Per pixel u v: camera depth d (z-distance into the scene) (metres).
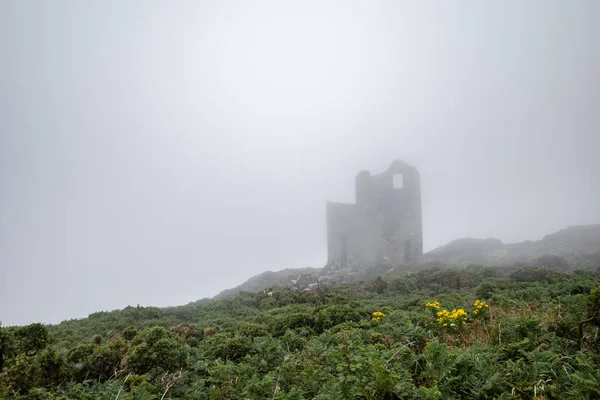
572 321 8.04
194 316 20.44
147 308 21.41
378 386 5.57
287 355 8.44
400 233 58.56
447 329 9.66
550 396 5.45
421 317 11.16
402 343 8.43
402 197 59.59
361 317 13.24
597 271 22.14
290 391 5.98
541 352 6.57
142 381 7.23
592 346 7.16
